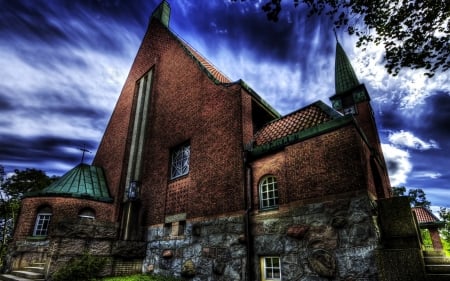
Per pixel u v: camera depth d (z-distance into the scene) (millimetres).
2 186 29797
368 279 5832
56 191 14234
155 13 20047
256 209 8633
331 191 7117
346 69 18969
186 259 9945
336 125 7566
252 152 9461
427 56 5848
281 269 7379
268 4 5258
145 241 12250
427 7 5438
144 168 14555
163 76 16219
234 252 8477
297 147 8297
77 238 9992
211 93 11977
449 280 5289
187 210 10820
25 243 12797
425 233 25516
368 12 5699
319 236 6914
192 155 11703
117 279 9664
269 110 12203
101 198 14766
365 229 6199
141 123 16703
